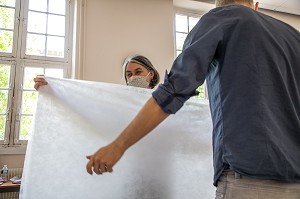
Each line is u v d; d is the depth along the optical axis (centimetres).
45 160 95
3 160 260
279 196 58
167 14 330
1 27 288
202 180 111
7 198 245
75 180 97
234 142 60
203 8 376
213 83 69
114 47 297
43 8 306
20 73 284
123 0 312
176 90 58
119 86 108
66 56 306
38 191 93
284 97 63
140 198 103
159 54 316
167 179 108
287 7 378
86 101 104
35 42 297
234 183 60
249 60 63
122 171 103
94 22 295
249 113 60
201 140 113
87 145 100
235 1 80
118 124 104
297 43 73
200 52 61
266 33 67
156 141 108
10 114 272
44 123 97
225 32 67
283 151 58
